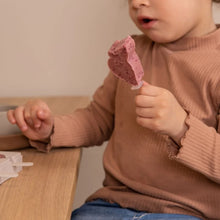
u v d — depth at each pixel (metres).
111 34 1.63
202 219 0.98
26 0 1.63
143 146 1.05
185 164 0.91
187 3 1.04
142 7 1.03
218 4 1.40
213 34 1.07
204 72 1.02
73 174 0.88
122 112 1.13
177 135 0.91
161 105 0.87
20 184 0.82
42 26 1.65
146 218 0.96
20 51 1.68
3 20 1.65
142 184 1.04
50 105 1.49
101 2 1.61
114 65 0.85
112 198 1.04
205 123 1.01
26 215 0.69
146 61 1.14
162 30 1.05
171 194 1.00
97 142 1.21
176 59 1.07
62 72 1.68
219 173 0.92
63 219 0.67
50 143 1.06
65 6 1.63
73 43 1.66
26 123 1.03
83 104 1.50
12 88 1.71
